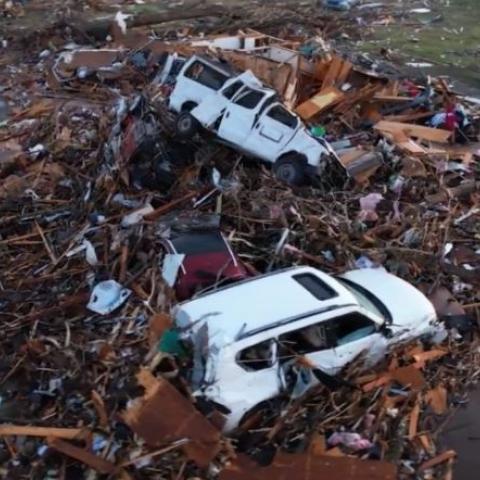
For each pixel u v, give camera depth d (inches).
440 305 494.3
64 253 529.3
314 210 579.2
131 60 995.3
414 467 374.9
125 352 421.1
